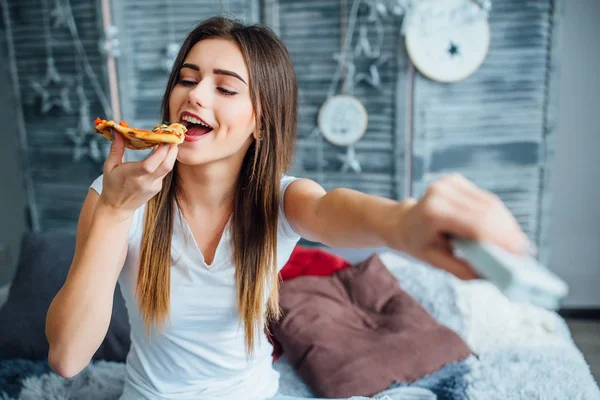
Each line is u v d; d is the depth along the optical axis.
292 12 2.28
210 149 0.93
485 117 2.29
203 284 1.00
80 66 2.41
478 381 1.43
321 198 0.88
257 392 1.11
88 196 0.94
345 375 1.43
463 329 1.71
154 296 0.98
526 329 1.72
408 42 2.20
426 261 0.52
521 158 2.32
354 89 2.30
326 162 2.39
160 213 0.98
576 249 2.64
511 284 0.40
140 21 2.34
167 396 1.05
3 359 1.60
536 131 2.29
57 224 2.62
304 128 2.37
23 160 2.59
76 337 0.79
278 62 0.99
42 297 1.68
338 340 1.57
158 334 1.02
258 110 0.97
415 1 2.17
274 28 2.30
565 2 2.43
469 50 2.21
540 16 2.19
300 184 1.01
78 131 2.48
